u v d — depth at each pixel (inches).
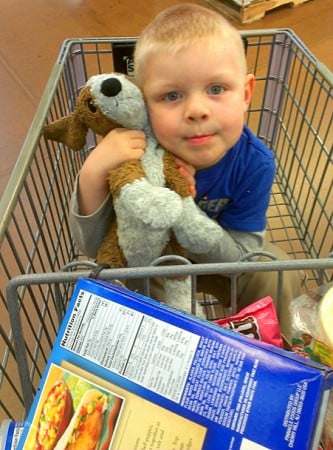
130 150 32.5
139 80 33.7
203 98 31.8
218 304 51.3
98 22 113.4
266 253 30.0
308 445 20.8
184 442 22.0
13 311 26.7
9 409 48.8
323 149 52.2
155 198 29.5
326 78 47.1
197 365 22.6
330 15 113.2
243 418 21.6
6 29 113.0
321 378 21.1
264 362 21.9
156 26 33.4
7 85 96.0
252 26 110.9
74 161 55.9
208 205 41.4
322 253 60.9
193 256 37.6
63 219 50.7
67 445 23.2
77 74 55.1
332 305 25.5
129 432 22.7
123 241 33.2
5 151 81.9
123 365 23.4
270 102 61.5
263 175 40.4
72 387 23.9
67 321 24.7
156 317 23.5
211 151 33.4
